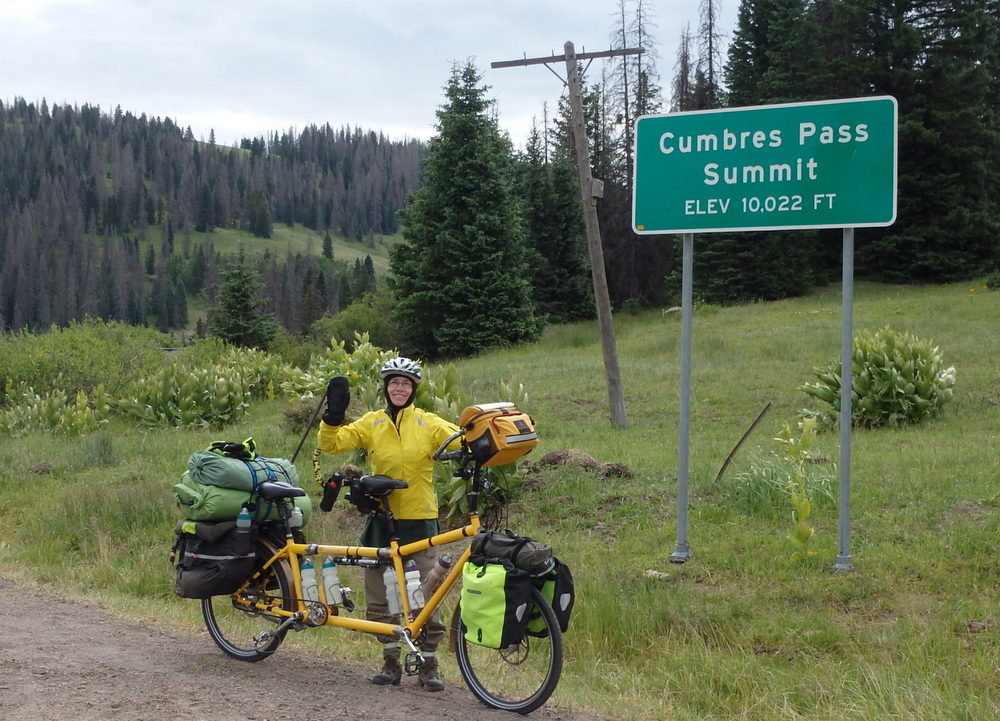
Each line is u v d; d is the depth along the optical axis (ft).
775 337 87.20
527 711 16.63
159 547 34.01
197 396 65.10
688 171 29.25
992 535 26.73
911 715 17.83
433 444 18.51
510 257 120.98
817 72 136.15
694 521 31.22
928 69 130.72
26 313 476.13
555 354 96.02
